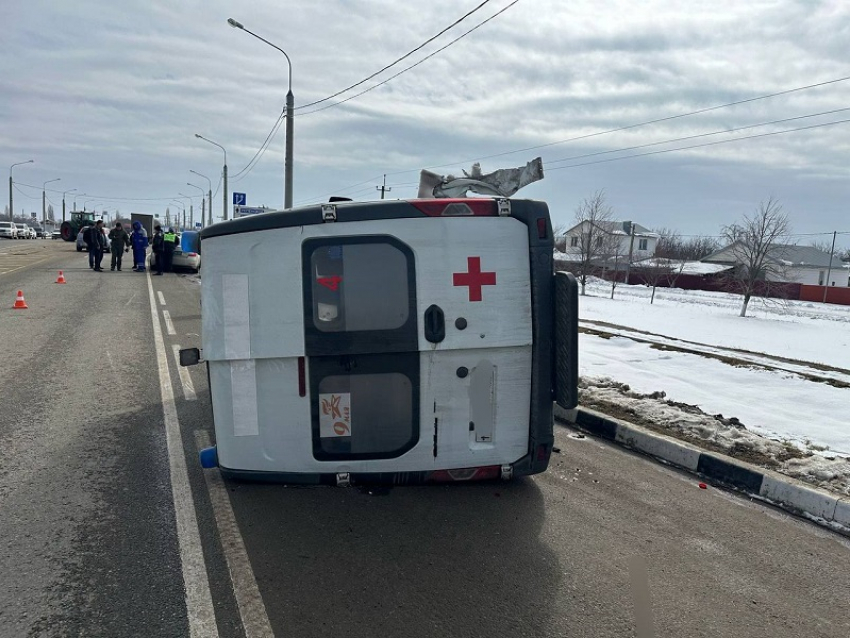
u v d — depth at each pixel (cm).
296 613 289
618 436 567
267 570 326
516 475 428
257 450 414
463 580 324
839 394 745
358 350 401
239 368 407
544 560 348
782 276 3156
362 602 300
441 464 418
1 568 320
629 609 303
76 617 281
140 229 2442
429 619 288
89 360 827
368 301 400
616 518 406
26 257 2978
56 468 458
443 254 402
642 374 844
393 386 408
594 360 939
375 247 398
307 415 408
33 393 662
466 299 405
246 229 397
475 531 380
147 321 1175
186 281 2062
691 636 284
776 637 286
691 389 762
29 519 376
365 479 416
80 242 3634
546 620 291
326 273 398
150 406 625
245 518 386
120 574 318
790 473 461
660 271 3984
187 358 491
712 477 483
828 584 334
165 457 485
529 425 423
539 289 412
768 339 1520
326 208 394
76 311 1271
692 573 340
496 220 407
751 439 525
